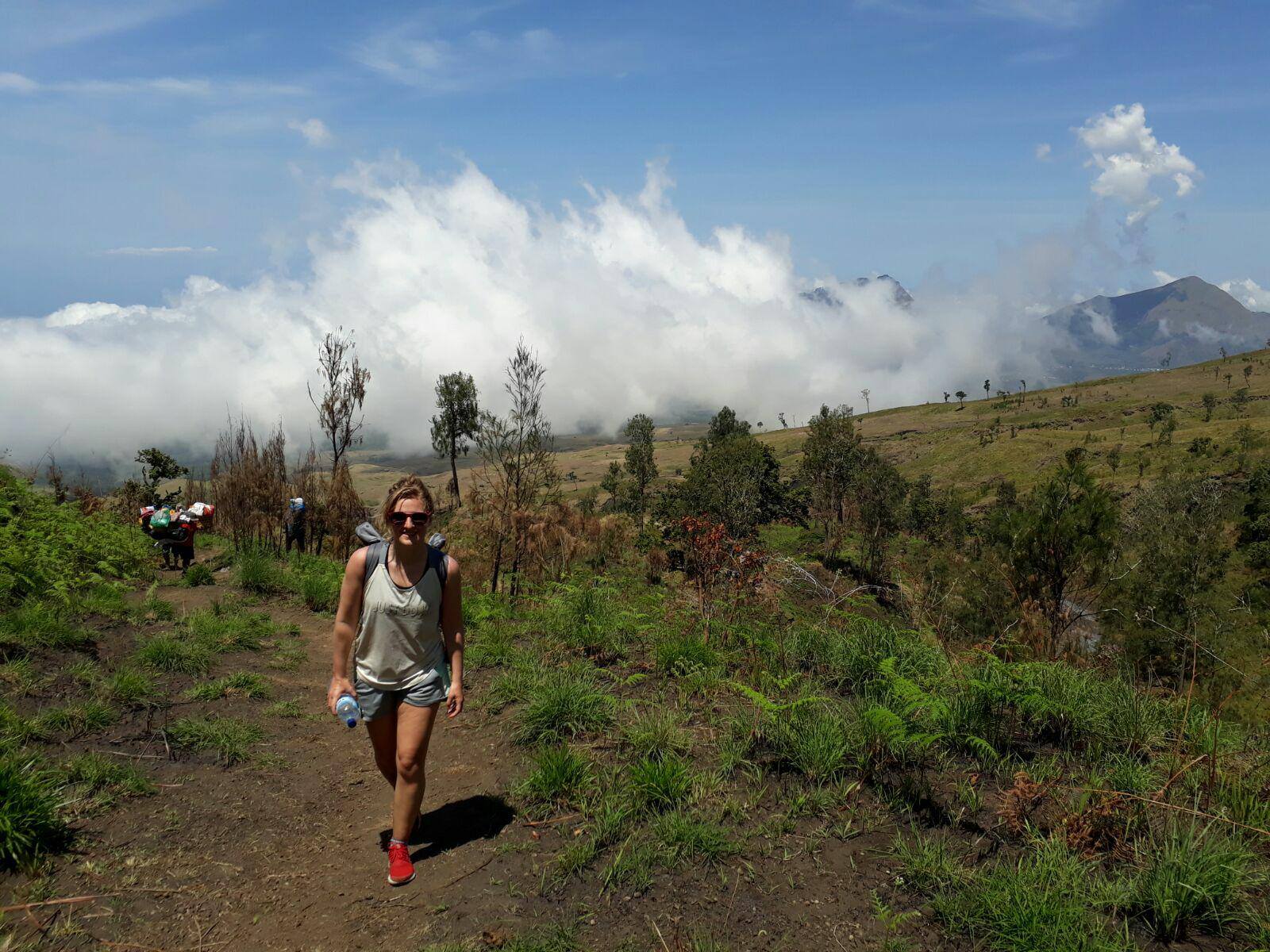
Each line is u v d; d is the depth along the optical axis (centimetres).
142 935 309
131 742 505
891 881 338
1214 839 340
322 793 468
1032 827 368
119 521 1616
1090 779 409
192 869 363
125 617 830
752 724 495
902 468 18662
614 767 459
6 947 291
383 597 365
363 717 380
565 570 1164
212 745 520
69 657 641
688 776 427
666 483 3794
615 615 835
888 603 804
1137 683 588
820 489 3403
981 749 456
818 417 3812
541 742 504
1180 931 300
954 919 307
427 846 392
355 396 1697
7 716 477
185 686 645
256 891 350
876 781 423
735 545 819
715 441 9638
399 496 364
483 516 1192
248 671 720
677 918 316
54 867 347
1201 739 458
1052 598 962
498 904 332
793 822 387
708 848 361
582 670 641
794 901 325
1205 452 11425
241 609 971
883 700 538
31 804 359
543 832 395
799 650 668
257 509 1549
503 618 895
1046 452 16250
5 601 754
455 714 377
